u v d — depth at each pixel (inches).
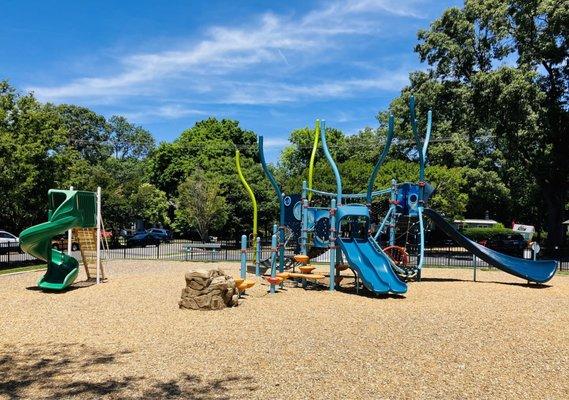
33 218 929.5
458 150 1336.1
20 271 727.7
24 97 913.5
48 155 908.6
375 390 220.7
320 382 230.2
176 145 2070.6
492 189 1472.7
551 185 1242.0
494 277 697.0
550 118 1123.3
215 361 263.0
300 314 396.5
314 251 616.7
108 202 1453.0
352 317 386.0
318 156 2057.1
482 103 1134.4
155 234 1704.0
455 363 263.7
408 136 1553.9
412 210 639.8
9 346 296.4
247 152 2155.5
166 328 343.3
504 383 233.1
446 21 1237.7
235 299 430.6
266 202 1658.5
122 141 2763.3
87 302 450.0
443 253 1192.8
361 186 1208.2
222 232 1844.2
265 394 214.4
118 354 277.1
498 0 1154.0
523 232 1755.7
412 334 329.4
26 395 213.3
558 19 1049.5
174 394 214.1
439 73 1253.7
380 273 511.8
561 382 235.9
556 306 455.2
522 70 1088.2
